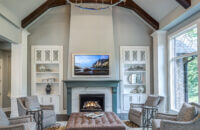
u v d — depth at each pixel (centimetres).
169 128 301
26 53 634
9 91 759
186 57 532
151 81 678
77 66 633
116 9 683
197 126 296
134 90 683
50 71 675
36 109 432
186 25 506
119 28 681
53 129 450
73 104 627
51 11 667
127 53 676
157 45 634
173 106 595
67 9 670
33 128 325
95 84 625
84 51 637
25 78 624
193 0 419
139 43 683
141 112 468
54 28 665
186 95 529
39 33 661
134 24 686
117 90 664
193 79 496
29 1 529
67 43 664
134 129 452
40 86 673
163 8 547
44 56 657
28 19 595
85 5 648
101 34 646
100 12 652
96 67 635
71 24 643
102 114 422
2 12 463
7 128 288
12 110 589
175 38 591
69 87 621
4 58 757
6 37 496
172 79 600
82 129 328
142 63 678
